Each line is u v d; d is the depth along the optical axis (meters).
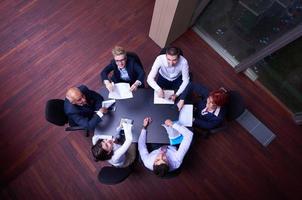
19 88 3.64
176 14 3.35
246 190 3.30
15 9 4.07
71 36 3.95
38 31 3.96
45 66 3.76
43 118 3.51
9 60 3.78
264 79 3.82
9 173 3.24
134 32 4.03
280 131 3.59
